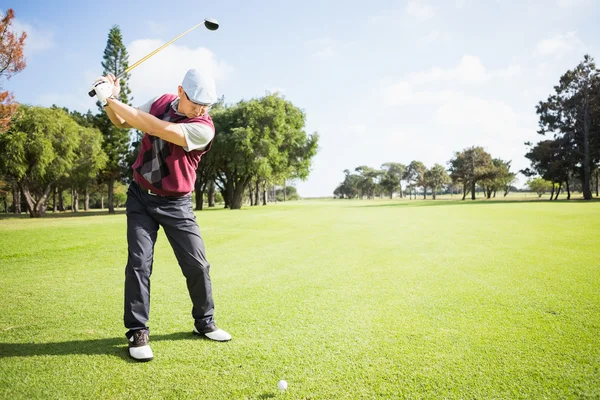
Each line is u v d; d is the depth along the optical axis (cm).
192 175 265
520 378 200
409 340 252
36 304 343
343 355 230
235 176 3609
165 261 587
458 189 13062
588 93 4372
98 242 784
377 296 365
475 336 258
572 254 592
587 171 4344
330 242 789
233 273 484
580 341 247
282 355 231
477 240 773
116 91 255
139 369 213
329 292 383
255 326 283
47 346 245
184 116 252
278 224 1251
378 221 1342
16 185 3578
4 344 247
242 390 190
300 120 3775
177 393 187
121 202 7319
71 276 476
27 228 1142
